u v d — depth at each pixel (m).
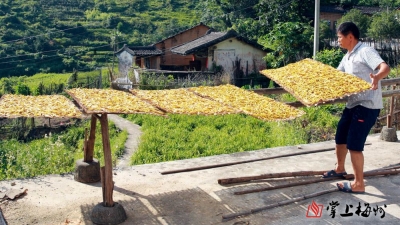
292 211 4.30
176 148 10.28
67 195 4.66
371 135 7.55
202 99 4.43
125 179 5.19
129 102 3.93
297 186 5.00
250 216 4.19
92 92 4.30
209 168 5.66
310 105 3.87
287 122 11.69
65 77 34.19
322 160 6.06
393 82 6.55
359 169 4.59
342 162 5.12
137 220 4.08
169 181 5.15
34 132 15.34
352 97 4.48
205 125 12.73
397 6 32.88
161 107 3.92
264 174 5.19
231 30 24.06
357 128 4.44
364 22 26.00
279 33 23.00
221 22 35.78
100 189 4.86
